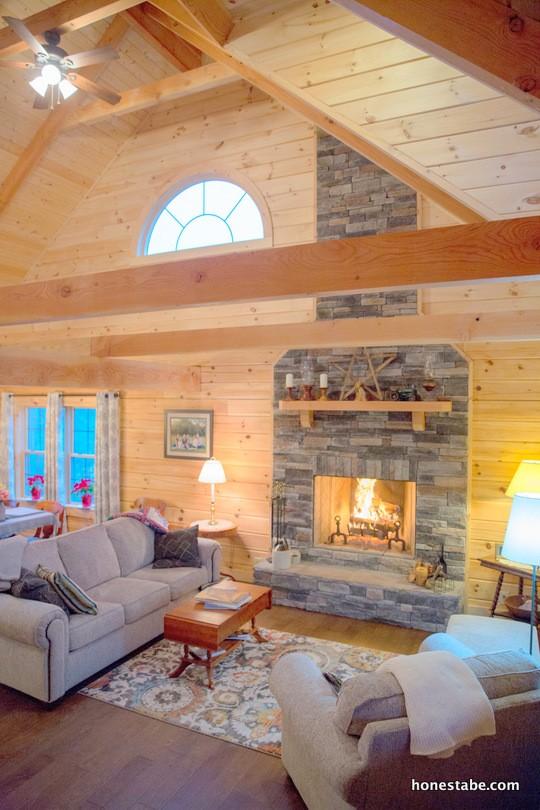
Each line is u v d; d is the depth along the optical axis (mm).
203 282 2555
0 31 4176
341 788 1979
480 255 2078
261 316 5672
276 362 5562
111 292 2807
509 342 4703
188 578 4758
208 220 5914
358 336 4496
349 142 3748
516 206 2848
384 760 1944
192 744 3037
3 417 7562
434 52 1874
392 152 3006
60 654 3383
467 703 2016
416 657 2223
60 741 3047
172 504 6258
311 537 5402
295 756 2592
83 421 7242
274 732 3148
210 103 5828
